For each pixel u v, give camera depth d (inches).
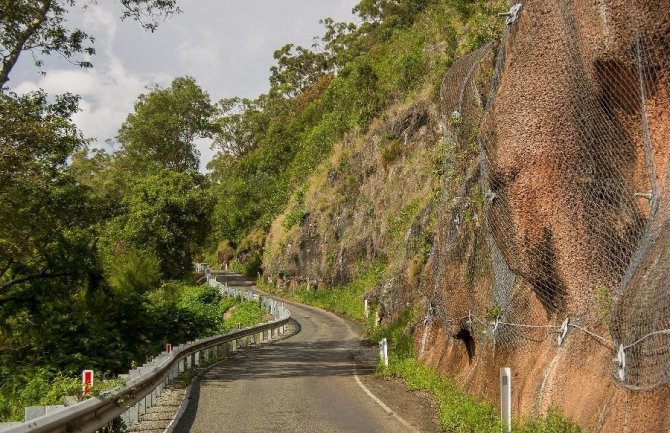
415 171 1496.1
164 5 778.8
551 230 360.5
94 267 785.6
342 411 458.9
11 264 729.6
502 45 410.9
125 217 2010.3
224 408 470.9
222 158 3639.3
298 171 2472.9
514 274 426.0
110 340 708.7
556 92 350.0
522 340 404.2
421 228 1113.4
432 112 1469.0
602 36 315.0
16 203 673.0
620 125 325.4
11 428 212.7
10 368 577.0
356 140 1950.1
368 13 3326.8
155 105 2571.4
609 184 332.2
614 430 270.7
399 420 426.0
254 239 2802.7
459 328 534.3
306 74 3821.4
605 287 327.6
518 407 376.2
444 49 1440.7
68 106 719.7
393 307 1117.1
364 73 1959.9
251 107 3651.6
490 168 392.2
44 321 692.1
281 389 566.9
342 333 1214.9
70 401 335.6
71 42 756.6
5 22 701.3
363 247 1690.5
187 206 2094.0
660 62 299.4
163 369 527.2
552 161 356.5
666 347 235.0
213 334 982.4
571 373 336.2
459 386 514.9
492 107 393.7
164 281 1800.0
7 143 638.5
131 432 386.9
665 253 250.5
